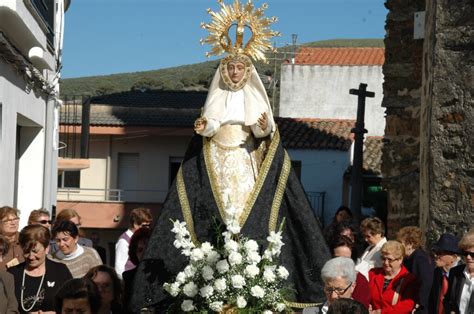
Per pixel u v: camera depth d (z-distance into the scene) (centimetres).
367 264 949
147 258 863
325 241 873
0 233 995
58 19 1811
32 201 1678
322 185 3011
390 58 1474
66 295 638
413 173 1423
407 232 980
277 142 883
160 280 856
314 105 3494
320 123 3183
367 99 3416
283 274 802
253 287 780
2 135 1313
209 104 891
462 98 1131
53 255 948
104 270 772
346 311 529
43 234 826
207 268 781
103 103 3491
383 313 884
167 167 3306
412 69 1457
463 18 1131
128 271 921
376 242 977
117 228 3142
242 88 890
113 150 3309
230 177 872
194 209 874
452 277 855
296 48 3850
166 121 3291
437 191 1141
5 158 1339
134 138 3303
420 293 902
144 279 858
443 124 1141
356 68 3469
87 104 3123
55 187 1856
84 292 639
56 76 1745
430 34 1196
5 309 794
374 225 975
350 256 899
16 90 1415
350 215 1197
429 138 1155
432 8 1188
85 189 3272
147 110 3325
